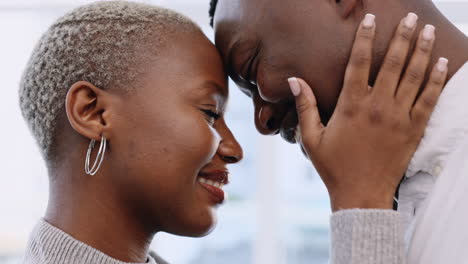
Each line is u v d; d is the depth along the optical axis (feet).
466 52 3.32
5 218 9.59
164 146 3.39
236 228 10.19
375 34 3.32
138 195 3.43
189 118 3.43
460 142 3.12
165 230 3.59
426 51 3.19
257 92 3.89
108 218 3.44
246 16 3.55
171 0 9.66
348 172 3.30
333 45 3.39
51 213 3.53
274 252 9.87
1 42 9.54
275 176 9.91
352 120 3.29
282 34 3.46
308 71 3.46
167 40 3.52
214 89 3.59
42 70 3.51
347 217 3.19
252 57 3.62
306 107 3.47
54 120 3.49
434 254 3.01
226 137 3.71
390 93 3.23
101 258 3.37
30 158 9.54
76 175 3.46
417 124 3.23
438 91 3.17
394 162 3.26
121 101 3.41
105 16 3.50
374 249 3.09
